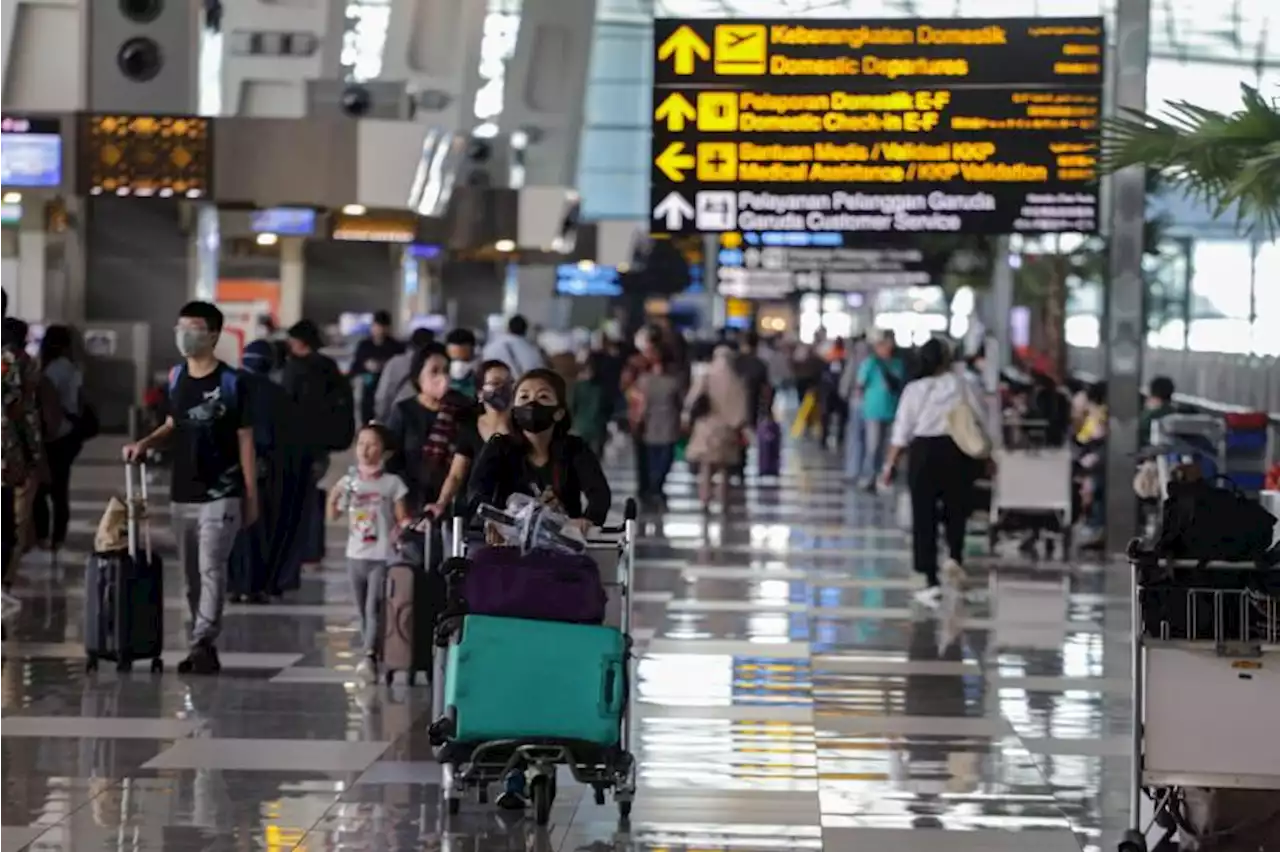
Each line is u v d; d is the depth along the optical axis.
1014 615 20.91
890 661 17.70
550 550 11.20
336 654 17.56
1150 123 15.76
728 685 16.31
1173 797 11.12
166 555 24.73
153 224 40.03
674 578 23.97
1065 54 26.25
